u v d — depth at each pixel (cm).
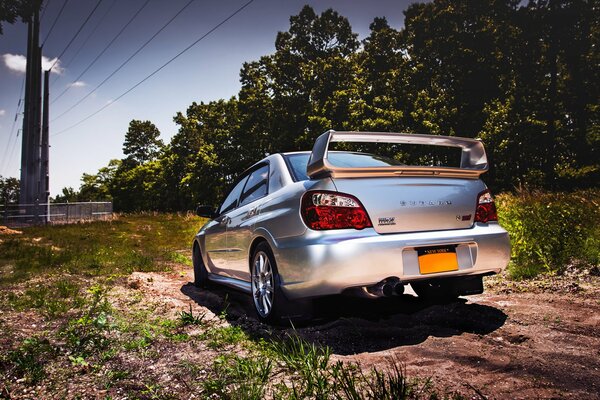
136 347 278
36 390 214
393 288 272
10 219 2825
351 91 3938
